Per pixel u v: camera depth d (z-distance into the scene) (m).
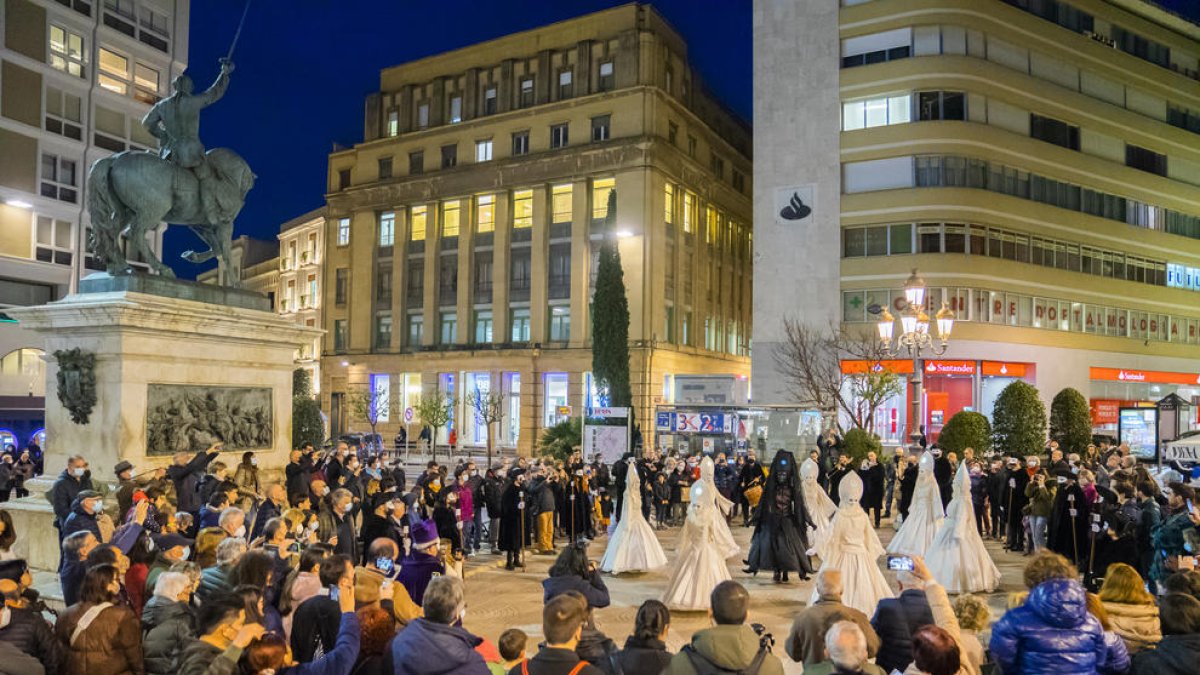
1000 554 17.91
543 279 52.81
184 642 5.87
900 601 6.55
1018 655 5.50
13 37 35.28
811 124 42.72
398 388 57.81
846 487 11.85
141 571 7.68
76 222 38.12
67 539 7.24
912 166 40.91
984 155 41.28
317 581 6.25
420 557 8.84
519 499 16.23
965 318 40.56
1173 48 53.44
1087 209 46.78
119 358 13.28
